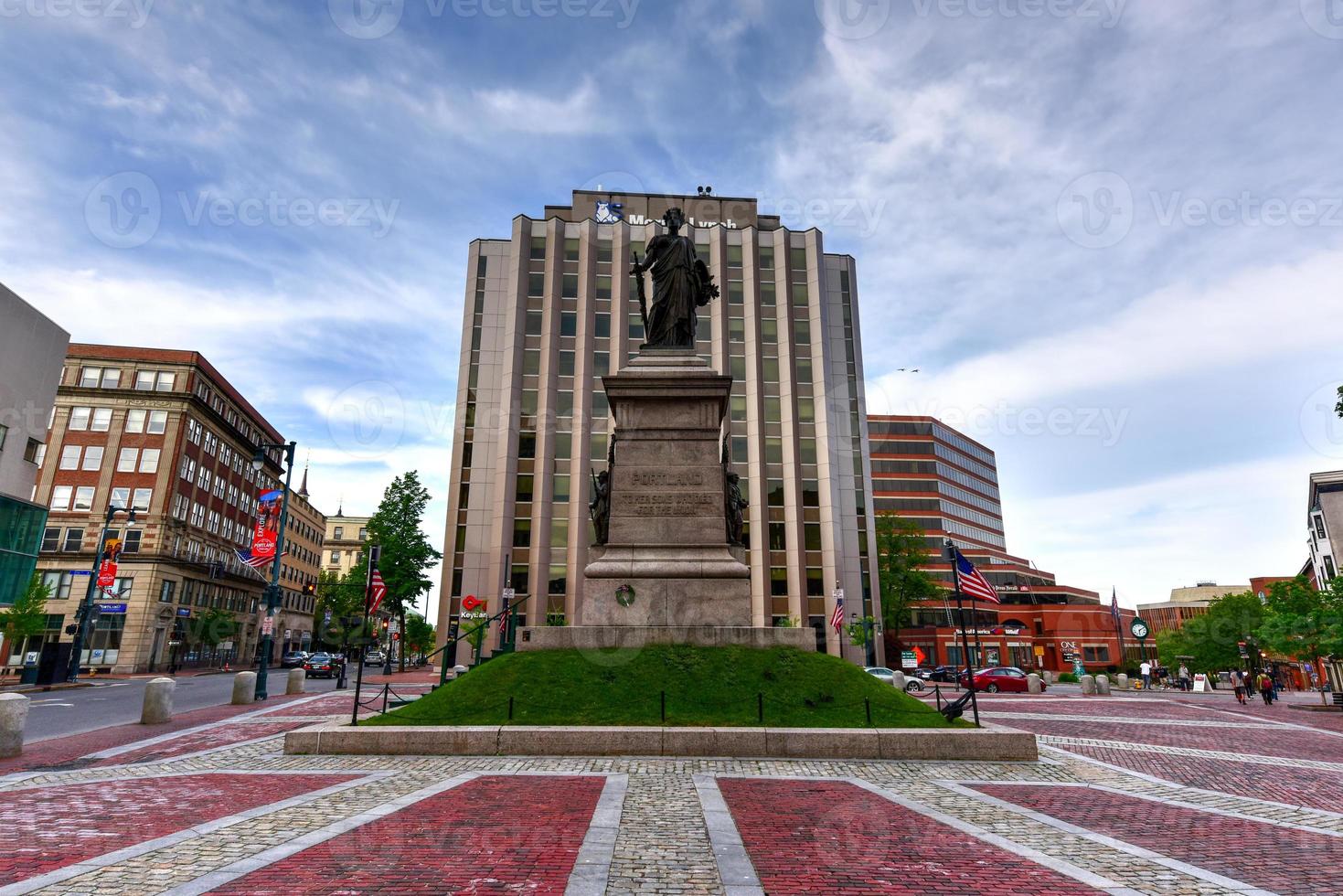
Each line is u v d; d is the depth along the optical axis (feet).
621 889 19.74
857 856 23.13
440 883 20.01
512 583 176.96
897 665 261.24
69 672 127.75
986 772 39.27
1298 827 28.35
